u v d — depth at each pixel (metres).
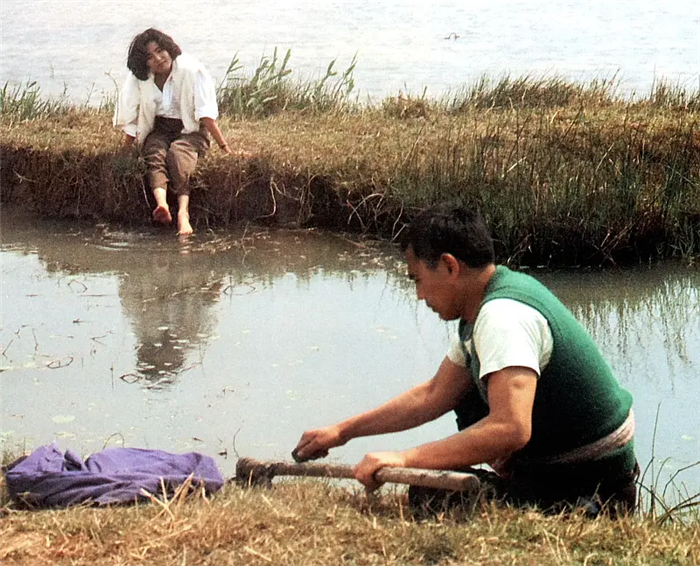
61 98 13.33
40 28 22.36
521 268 8.55
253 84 13.07
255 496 4.02
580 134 10.12
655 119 10.75
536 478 4.06
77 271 8.42
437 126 11.25
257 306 7.57
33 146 10.20
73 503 4.16
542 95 12.88
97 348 6.75
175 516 3.77
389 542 3.59
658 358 6.62
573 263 8.62
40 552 3.59
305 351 6.68
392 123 11.64
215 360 6.54
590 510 3.94
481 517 3.78
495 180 9.00
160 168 9.59
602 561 3.52
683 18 23.08
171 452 5.27
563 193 8.66
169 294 7.84
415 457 3.83
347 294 7.82
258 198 9.70
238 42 20.14
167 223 9.61
